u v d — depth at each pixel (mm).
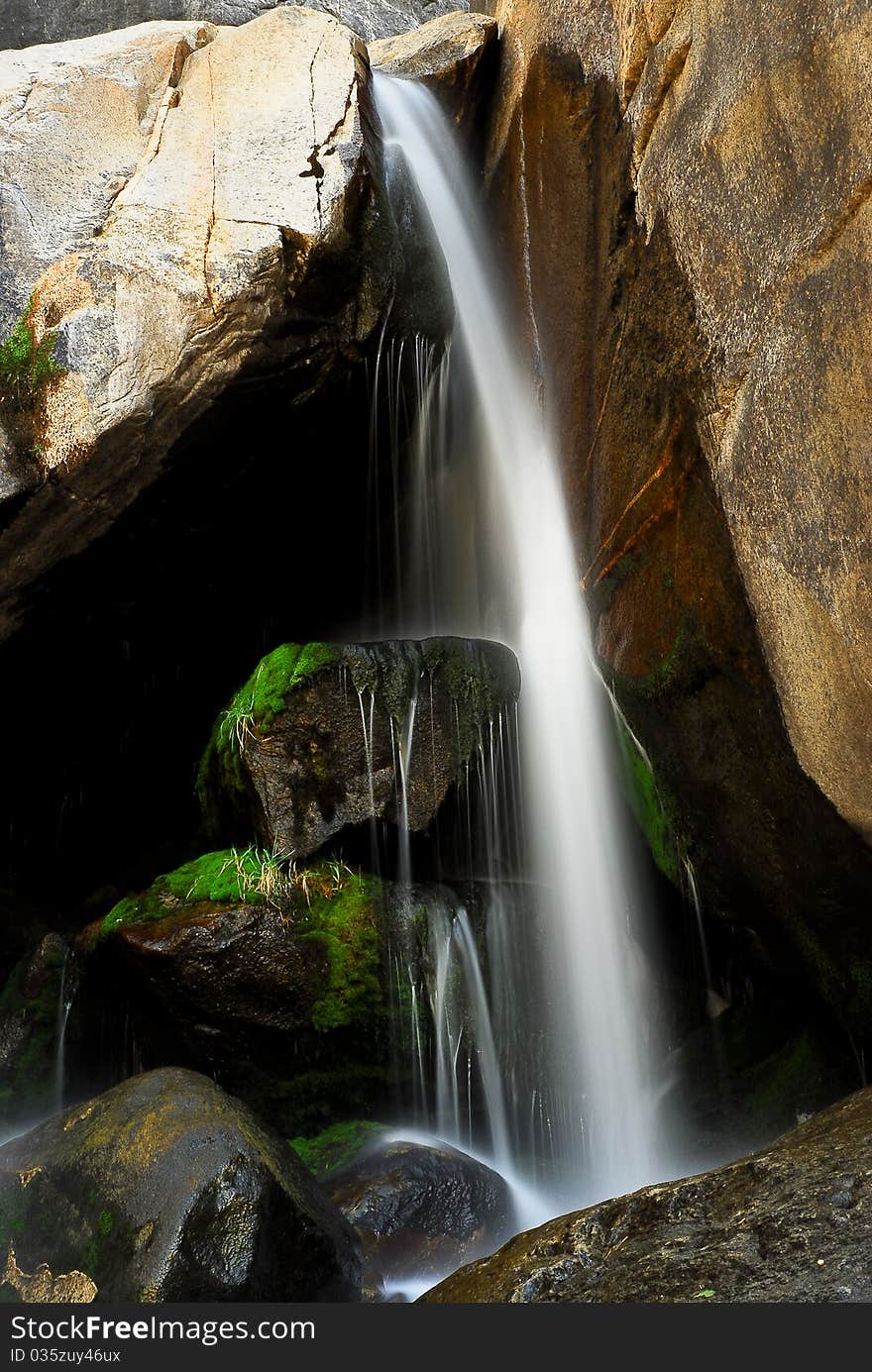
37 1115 5863
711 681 4820
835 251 3678
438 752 6039
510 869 6262
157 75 6328
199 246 5840
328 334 6027
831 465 3783
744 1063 5727
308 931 5562
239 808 6000
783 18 3881
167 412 5699
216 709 7188
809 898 4738
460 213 7125
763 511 4176
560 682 6270
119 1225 3670
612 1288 2930
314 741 5828
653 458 4996
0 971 6406
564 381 6066
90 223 5898
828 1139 3268
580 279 5789
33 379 5652
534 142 6352
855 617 3766
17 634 6016
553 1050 5980
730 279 4281
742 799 4859
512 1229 4758
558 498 6227
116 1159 3850
